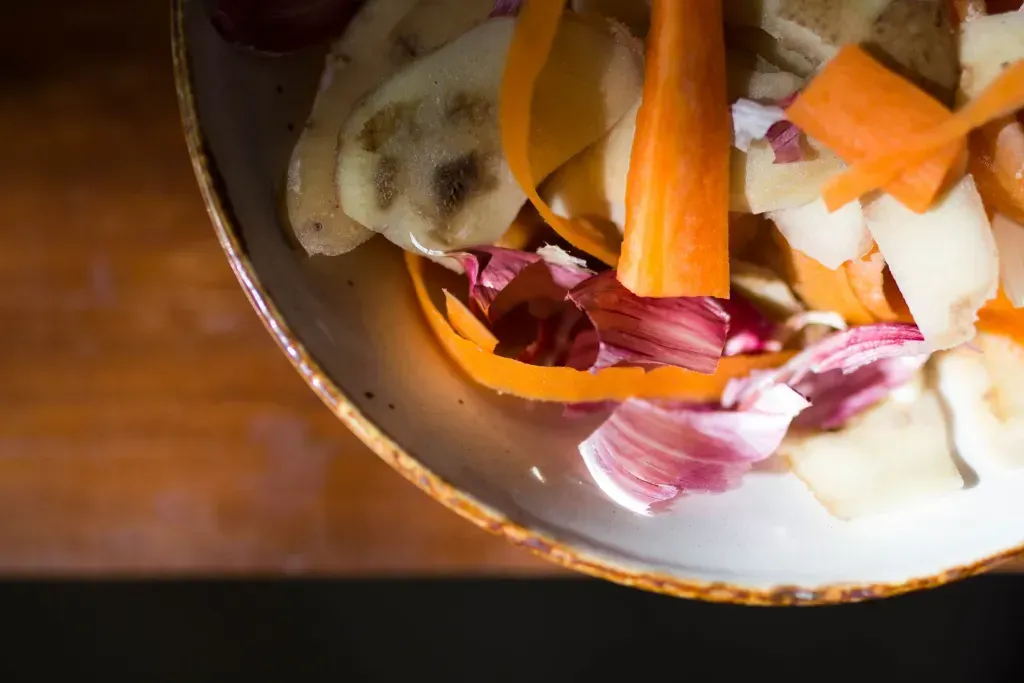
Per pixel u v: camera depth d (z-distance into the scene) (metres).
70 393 0.36
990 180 0.32
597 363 0.32
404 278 0.33
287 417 0.36
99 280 0.36
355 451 0.36
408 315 0.33
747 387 0.33
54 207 0.37
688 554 0.31
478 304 0.32
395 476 0.36
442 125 0.31
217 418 0.36
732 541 0.32
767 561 0.32
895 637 0.39
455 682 0.39
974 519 0.32
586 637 0.39
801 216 0.32
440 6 0.32
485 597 0.39
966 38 0.31
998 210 0.32
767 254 0.33
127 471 0.36
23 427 0.36
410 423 0.31
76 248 0.36
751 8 0.31
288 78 0.32
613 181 0.32
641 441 0.32
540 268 0.32
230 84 0.32
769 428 0.33
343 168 0.31
